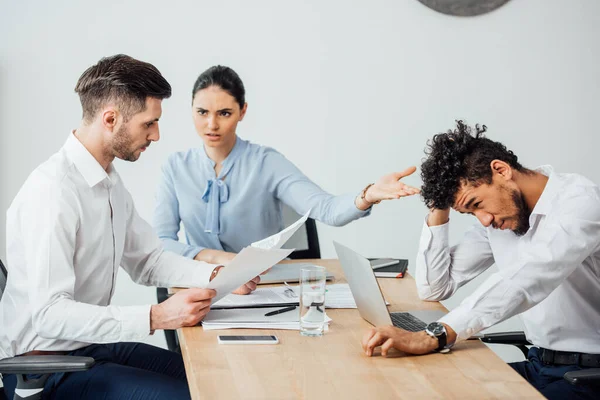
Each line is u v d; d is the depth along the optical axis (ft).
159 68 11.09
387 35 11.71
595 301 6.26
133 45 10.95
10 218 5.90
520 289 5.37
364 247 12.07
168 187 8.66
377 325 5.64
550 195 5.90
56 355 5.46
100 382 5.76
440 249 6.68
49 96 10.72
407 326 5.73
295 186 8.55
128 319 5.57
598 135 12.61
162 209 8.66
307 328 5.48
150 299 11.39
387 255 12.15
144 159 11.15
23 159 10.71
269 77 11.43
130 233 7.05
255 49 11.34
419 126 12.00
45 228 5.71
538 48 12.25
